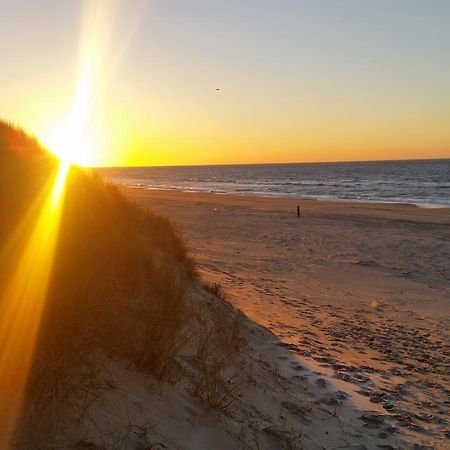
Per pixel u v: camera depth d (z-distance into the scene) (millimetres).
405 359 7688
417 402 5777
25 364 2934
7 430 2520
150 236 9070
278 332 8141
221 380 4492
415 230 26969
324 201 50000
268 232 25562
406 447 4484
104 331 3729
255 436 3865
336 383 5984
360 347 8070
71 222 5730
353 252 20234
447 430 5027
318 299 12273
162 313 4723
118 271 5129
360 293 13492
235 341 5934
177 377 4062
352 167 196250
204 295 7777
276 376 5590
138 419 3195
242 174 159625
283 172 167375
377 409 5367
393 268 17250
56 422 2707
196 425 3555
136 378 3678
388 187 78188
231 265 16328
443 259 18984
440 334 9594
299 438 4109
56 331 3246
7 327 3119
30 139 7598
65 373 2992
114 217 7656
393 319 10695
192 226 27234
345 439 4430
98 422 2928
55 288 3547
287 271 16156
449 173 121375
